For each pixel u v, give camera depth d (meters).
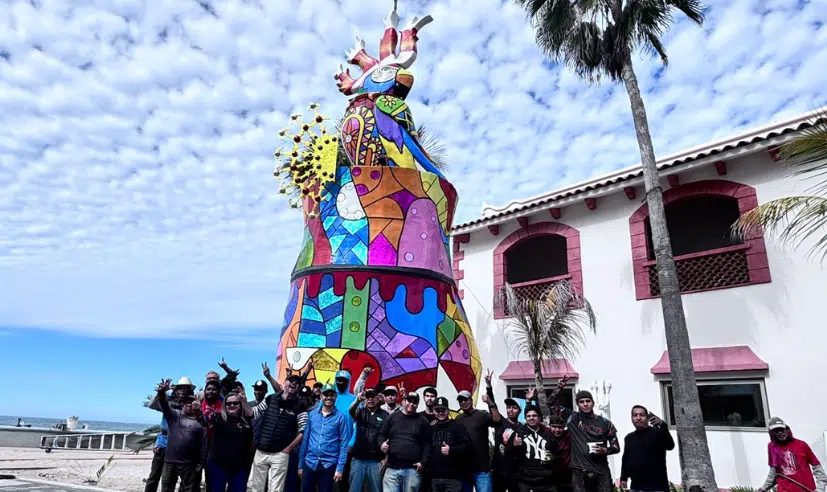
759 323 12.14
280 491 7.52
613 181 14.38
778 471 7.75
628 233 14.59
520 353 15.62
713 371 12.32
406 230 12.12
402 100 13.12
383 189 12.27
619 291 14.37
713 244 16.56
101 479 14.06
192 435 7.95
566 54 12.30
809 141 7.93
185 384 8.19
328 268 11.80
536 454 7.08
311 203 12.80
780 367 11.69
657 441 6.74
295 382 7.86
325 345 11.20
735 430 11.95
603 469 6.77
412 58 13.45
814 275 11.66
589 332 14.55
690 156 13.18
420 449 7.29
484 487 7.41
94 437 29.56
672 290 9.67
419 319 11.60
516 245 16.88
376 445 7.75
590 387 13.65
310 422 7.71
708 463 8.85
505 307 15.71
